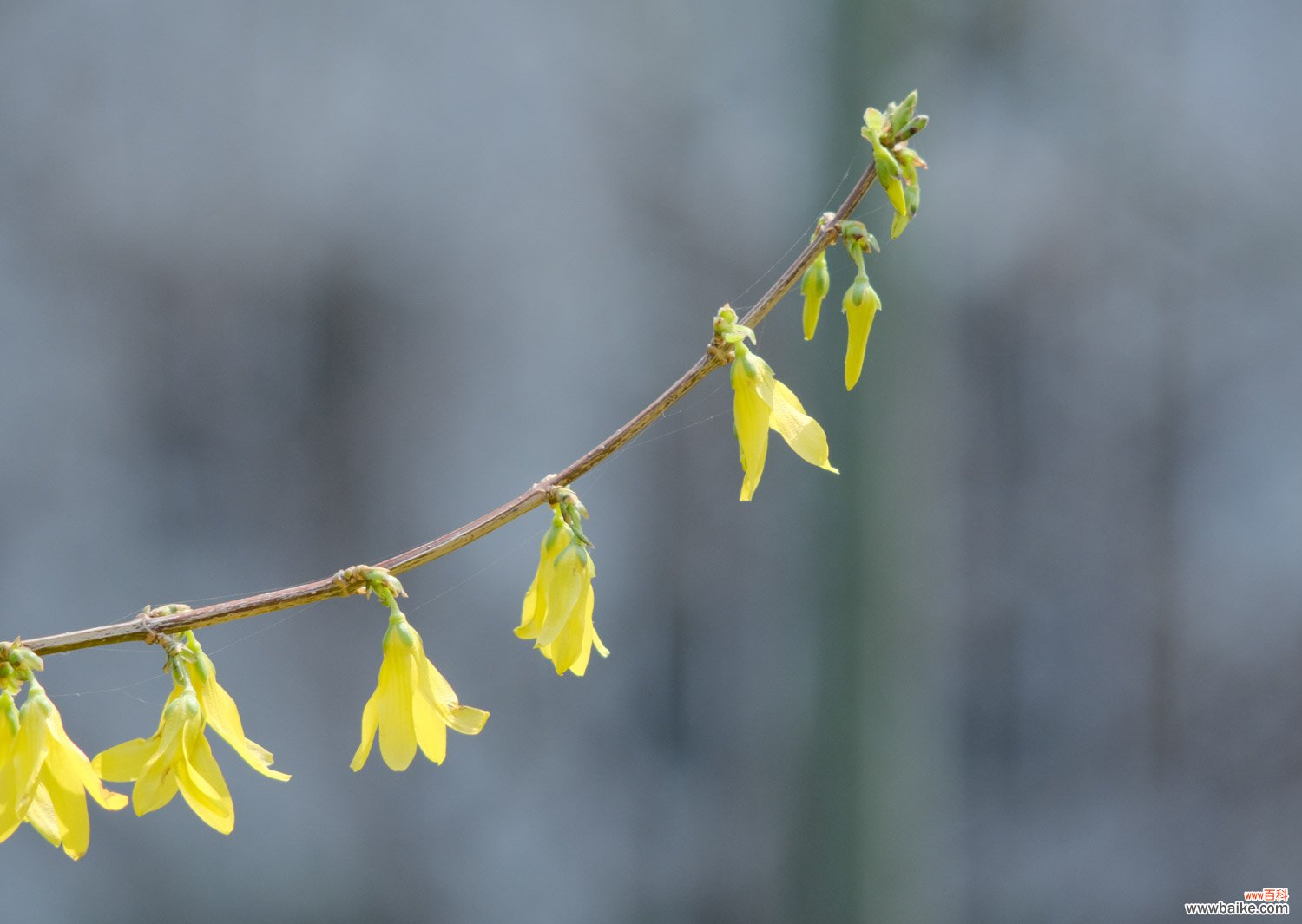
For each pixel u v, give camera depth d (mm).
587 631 1057
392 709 1053
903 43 2150
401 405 3174
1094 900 3359
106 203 2941
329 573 3158
